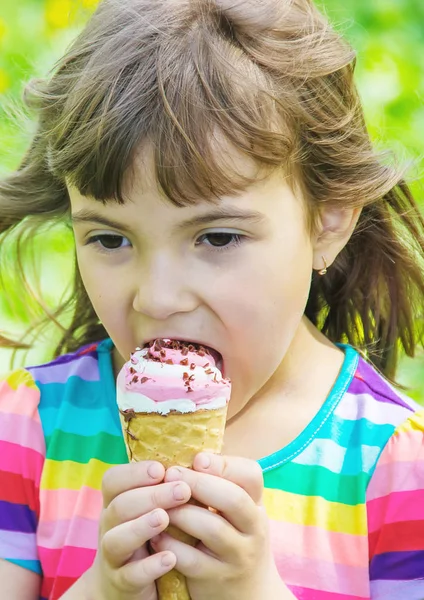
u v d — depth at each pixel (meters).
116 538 2.54
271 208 2.86
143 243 2.81
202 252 2.82
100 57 2.96
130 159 2.71
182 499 2.54
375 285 3.79
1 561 3.26
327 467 3.18
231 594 2.68
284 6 3.21
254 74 2.94
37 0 7.11
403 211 3.75
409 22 6.90
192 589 2.72
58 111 3.14
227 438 3.26
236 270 2.83
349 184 3.29
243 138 2.77
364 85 6.18
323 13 4.16
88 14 4.29
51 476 3.33
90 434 3.38
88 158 2.77
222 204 2.75
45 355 5.64
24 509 3.34
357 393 3.34
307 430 3.23
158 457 2.66
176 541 2.66
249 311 2.87
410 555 3.09
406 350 3.91
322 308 3.84
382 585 3.10
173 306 2.78
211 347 2.88
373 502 3.14
